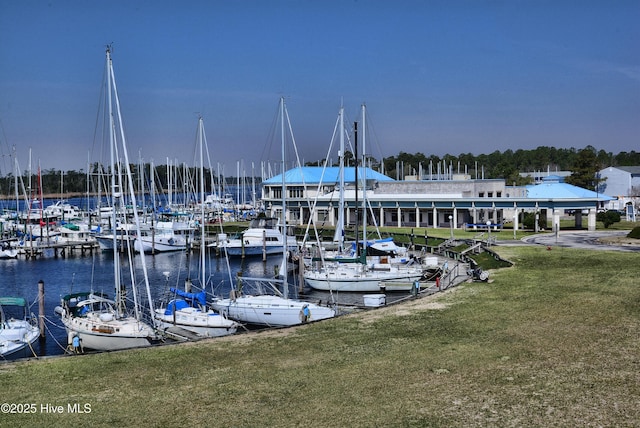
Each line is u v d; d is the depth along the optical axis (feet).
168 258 271.69
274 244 269.23
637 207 393.29
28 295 188.55
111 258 272.10
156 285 202.28
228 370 85.61
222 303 139.74
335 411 69.15
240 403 72.64
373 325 110.73
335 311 134.41
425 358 88.07
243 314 136.56
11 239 298.76
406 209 339.36
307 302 144.66
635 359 83.56
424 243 263.70
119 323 118.73
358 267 181.37
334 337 102.83
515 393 72.90
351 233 309.83
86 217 405.80
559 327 102.63
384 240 230.89
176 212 391.24
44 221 371.35
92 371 86.58
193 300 141.49
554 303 121.49
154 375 84.17
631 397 70.38
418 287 154.92
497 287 143.13
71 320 121.70
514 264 178.81
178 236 290.15
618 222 329.93
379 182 359.05
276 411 69.82
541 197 308.60
